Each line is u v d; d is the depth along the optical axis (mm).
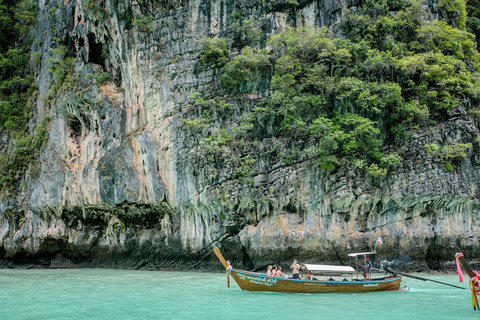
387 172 27141
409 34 30734
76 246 34406
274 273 20656
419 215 27234
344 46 29328
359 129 26500
